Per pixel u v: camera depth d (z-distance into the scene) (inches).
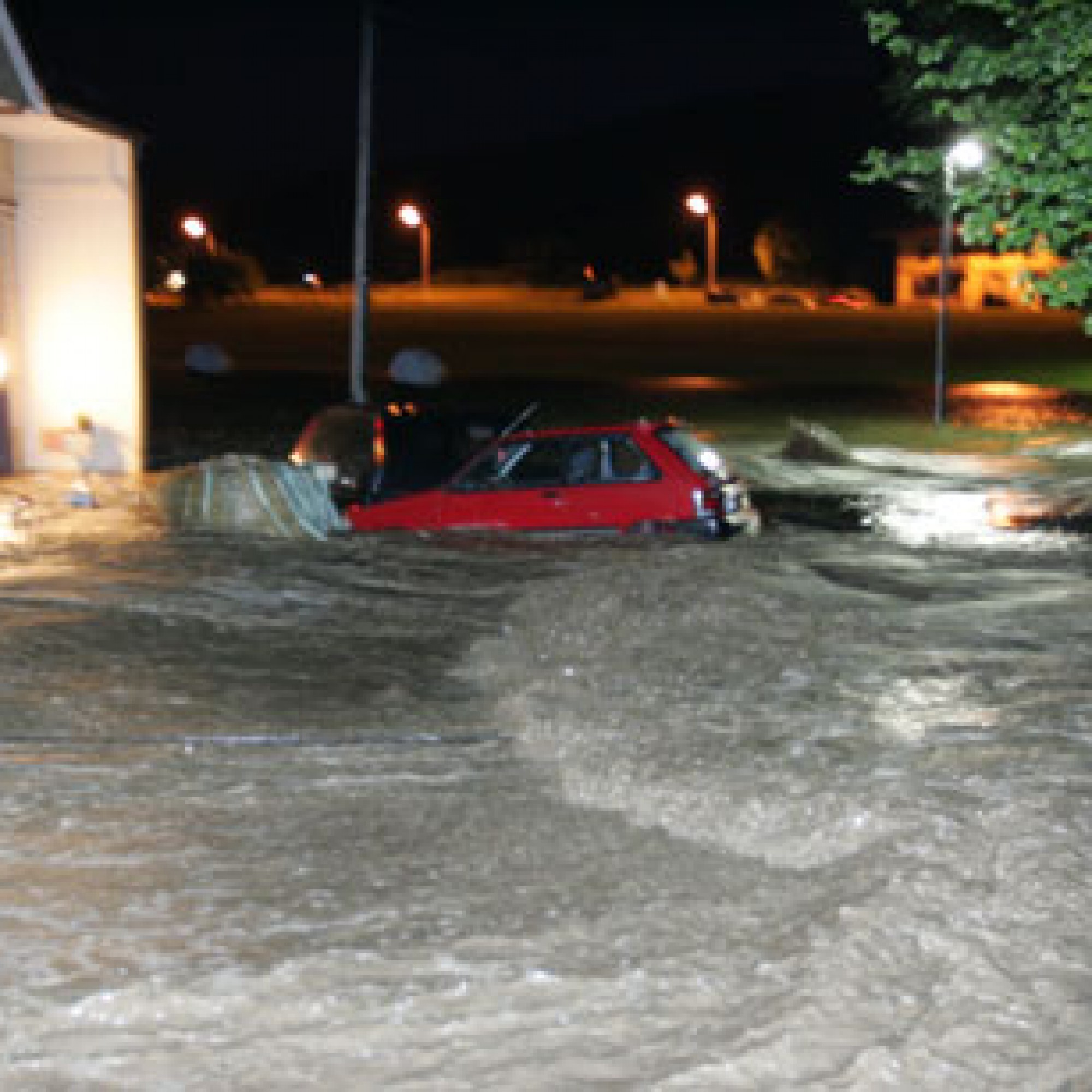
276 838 201.9
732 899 175.5
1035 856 172.2
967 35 510.9
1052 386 1444.4
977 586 405.1
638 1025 140.3
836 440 864.9
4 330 642.8
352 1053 135.4
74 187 650.2
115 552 446.0
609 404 1208.8
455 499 488.1
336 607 375.2
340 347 1807.3
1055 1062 130.3
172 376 1386.6
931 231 3174.2
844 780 212.4
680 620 336.2
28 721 261.0
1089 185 383.9
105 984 149.7
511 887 181.2
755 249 3875.5
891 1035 135.3
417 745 255.1
